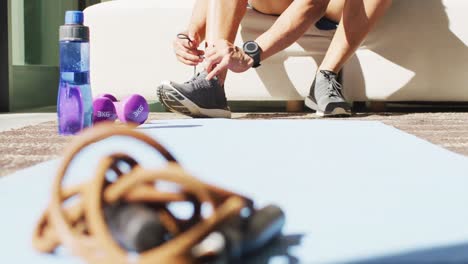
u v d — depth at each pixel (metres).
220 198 0.41
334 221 0.59
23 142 1.24
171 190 0.40
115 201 0.38
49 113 2.52
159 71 2.33
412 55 2.27
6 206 0.65
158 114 2.16
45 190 0.74
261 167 0.91
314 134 1.37
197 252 0.36
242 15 1.84
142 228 0.36
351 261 0.47
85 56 1.32
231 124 1.60
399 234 0.55
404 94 2.29
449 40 2.26
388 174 0.86
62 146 1.17
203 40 2.09
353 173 0.86
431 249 0.50
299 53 2.23
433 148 1.14
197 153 1.04
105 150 1.01
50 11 3.36
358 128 1.50
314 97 2.03
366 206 0.66
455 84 2.29
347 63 2.28
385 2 2.00
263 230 0.45
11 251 0.49
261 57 1.83
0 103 2.62
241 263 0.45
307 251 0.49
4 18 2.56
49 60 3.37
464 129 1.55
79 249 0.36
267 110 2.57
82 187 0.41
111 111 1.42
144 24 2.31
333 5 2.14
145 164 0.88
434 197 0.71
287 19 1.85
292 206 0.66
